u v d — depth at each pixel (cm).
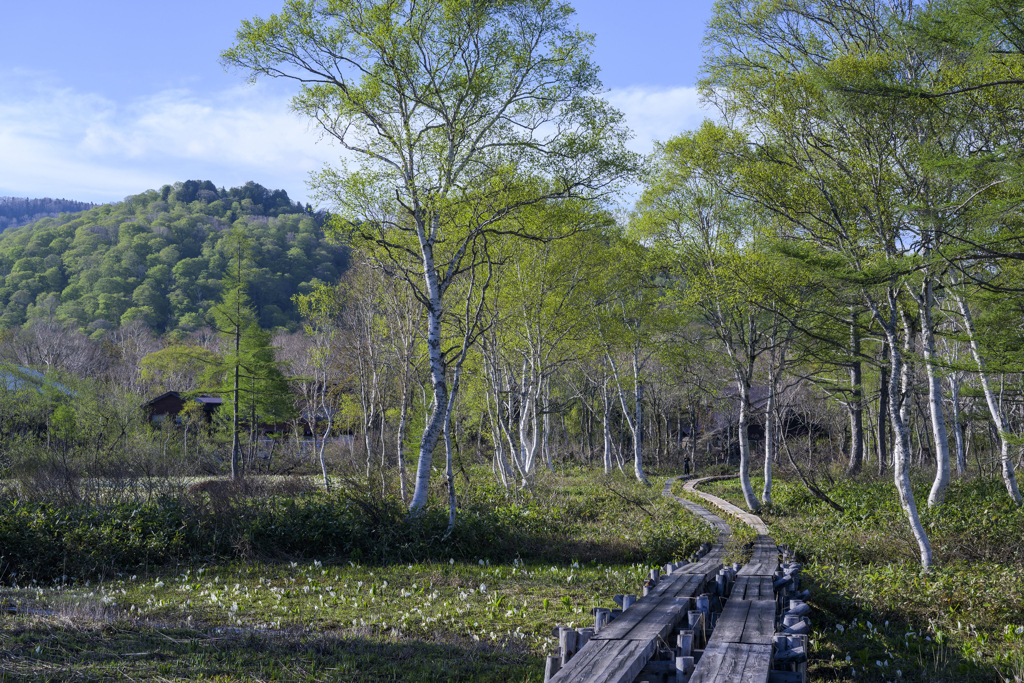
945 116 1091
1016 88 1048
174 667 571
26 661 566
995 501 1555
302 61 1332
